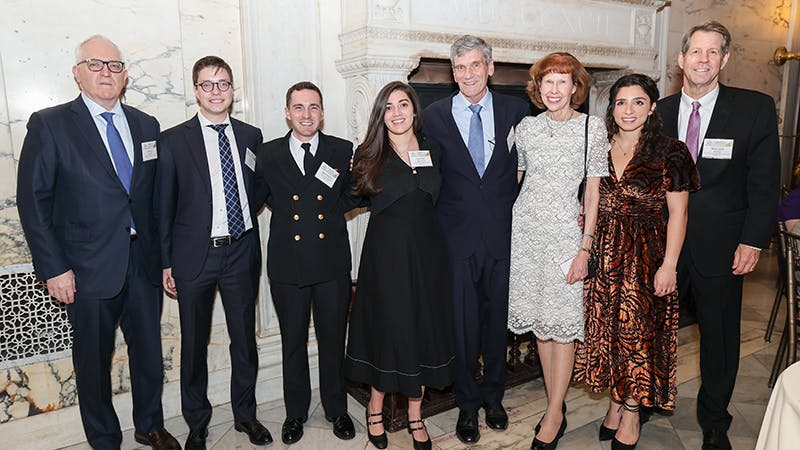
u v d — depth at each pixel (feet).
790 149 18.74
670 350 7.43
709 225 7.48
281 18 9.21
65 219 7.07
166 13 8.53
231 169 7.86
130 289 7.59
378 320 7.52
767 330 12.20
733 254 7.48
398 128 7.30
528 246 7.70
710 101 7.51
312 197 7.85
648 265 7.24
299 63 9.48
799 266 9.32
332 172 7.89
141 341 7.86
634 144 7.23
